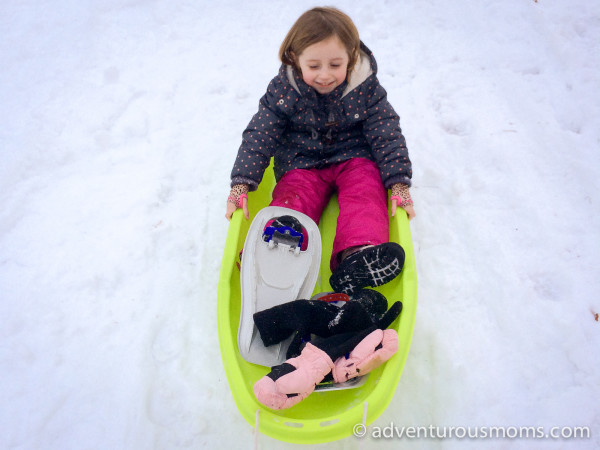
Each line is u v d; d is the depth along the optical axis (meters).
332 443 1.54
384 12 3.00
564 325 1.75
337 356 1.34
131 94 2.67
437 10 3.00
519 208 2.09
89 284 1.95
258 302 1.55
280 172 1.94
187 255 2.02
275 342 1.48
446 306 1.82
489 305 1.81
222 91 2.67
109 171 2.33
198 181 2.27
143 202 2.20
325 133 1.85
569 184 2.16
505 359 1.68
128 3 3.19
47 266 2.01
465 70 2.68
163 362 1.73
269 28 2.99
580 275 1.89
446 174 2.22
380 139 1.81
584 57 2.66
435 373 1.66
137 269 1.98
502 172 2.22
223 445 1.55
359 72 1.71
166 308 1.86
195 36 2.98
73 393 1.67
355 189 1.76
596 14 2.87
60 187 2.28
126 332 1.80
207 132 2.47
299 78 1.70
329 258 1.85
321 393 1.48
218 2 3.18
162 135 2.46
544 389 1.62
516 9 2.95
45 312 1.88
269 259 1.61
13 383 1.70
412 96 2.56
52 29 3.06
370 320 1.44
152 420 1.60
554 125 2.38
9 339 1.81
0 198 2.25
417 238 2.01
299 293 1.59
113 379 1.69
